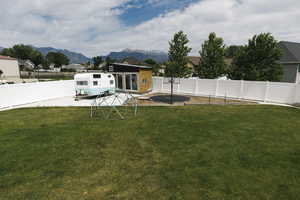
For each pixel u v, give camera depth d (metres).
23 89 10.48
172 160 3.85
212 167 3.55
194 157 3.97
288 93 10.09
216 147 4.47
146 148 4.46
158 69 40.41
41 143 4.78
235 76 14.77
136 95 14.24
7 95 9.60
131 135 5.36
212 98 12.55
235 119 6.96
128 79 15.59
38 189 2.93
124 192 2.84
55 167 3.60
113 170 3.48
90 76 11.77
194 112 8.24
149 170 3.47
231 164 3.66
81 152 4.27
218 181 3.10
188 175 3.29
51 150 4.36
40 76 41.53
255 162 3.74
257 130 5.68
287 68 16.77
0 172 3.41
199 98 12.63
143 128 5.98
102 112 8.36
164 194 2.79
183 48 13.66
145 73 15.66
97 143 4.79
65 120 6.98
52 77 43.12
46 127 6.11
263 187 2.95
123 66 15.66
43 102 11.19
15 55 61.44
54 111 8.61
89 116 7.61
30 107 9.58
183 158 3.94
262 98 11.16
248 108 9.08
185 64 14.43
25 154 4.14
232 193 2.81
